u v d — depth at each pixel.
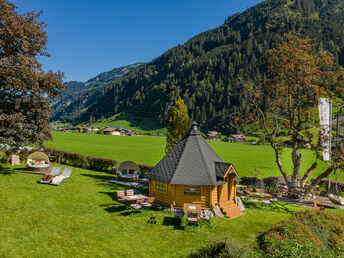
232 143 127.25
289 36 22.58
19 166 25.80
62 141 79.75
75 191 19.08
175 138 27.59
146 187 23.67
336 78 20.94
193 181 16.25
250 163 51.75
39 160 25.64
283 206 19.61
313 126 22.09
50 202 15.70
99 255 10.05
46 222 12.66
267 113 25.72
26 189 17.80
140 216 15.02
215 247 9.60
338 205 20.41
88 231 12.20
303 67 21.30
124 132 182.25
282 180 25.56
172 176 16.61
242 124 26.33
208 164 17.50
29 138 22.44
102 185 22.16
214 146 100.12
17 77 19.27
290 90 22.62
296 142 23.05
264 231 13.70
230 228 14.09
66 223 12.84
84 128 195.88
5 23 19.23
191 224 13.95
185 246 11.37
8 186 17.94
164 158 19.16
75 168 30.05
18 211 13.55
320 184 25.02
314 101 21.22
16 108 19.00
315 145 22.06
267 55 24.03
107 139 106.44
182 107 27.58
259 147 102.31
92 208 15.56
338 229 12.66
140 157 52.06
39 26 23.11
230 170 17.44
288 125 23.94
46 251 9.95
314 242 10.80
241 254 9.05
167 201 16.95
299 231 11.34
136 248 10.91
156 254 10.48
